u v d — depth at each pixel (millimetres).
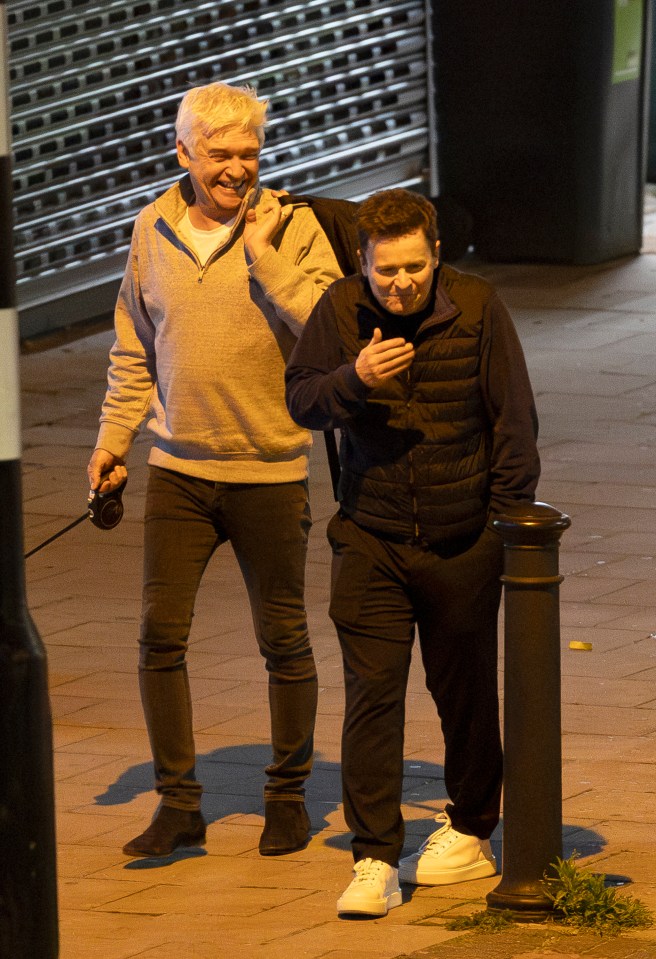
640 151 59000
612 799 19812
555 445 38000
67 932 16750
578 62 56500
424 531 16625
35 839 12055
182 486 18500
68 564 31250
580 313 51625
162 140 52188
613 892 16500
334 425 16641
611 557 30266
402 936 16234
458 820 17969
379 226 15992
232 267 17984
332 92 55969
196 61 52438
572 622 26828
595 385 43344
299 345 16922
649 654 25281
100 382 45844
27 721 12000
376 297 16422
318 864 18500
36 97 49156
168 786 18844
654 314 51406
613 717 22672
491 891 17297
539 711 16312
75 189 50469
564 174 57500
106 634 27406
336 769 21391
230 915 17094
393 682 17000
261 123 17953
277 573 18531
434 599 16828
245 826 19781
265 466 18328
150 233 18422
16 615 12055
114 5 50438
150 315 18641
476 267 58406
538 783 16438
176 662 18797
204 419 18203
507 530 16078
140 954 16062
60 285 50719
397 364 15898
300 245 18188
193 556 18641
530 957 15391
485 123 58188
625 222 59062
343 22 55969
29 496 35781
